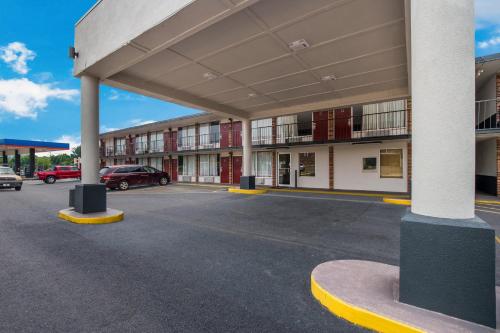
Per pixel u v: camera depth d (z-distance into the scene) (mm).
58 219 7012
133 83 8211
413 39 2654
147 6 5180
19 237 5258
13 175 15781
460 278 2287
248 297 2908
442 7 2436
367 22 5227
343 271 3344
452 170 2418
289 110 12141
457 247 2301
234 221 6855
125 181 15812
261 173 18406
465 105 2406
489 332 2121
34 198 11852
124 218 7203
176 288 3107
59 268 3689
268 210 8516
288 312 2621
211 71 7684
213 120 21297
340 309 2553
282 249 4570
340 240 5117
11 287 3113
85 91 7410
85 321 2441
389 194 12617
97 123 7559
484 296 2215
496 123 10672
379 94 9680
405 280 2520
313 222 6734
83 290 3047
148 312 2598
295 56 6707
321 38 5840
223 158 20719
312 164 16172
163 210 8539
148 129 25312
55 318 2490
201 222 6730
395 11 4859
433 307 2383
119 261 3971
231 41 5973
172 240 5102
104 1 6434
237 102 11234
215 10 4566
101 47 6469
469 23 2432
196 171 22328
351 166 14758
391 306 2484
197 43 6055
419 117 2574
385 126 13852
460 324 2221
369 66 7348
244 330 2320
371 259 4086
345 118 14969
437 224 2369
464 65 2406
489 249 2217
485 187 12547
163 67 7406
